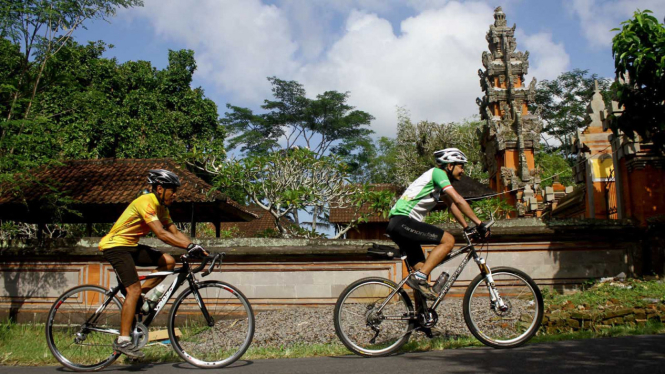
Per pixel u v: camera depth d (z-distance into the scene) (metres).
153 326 9.81
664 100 8.82
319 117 39.81
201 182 14.23
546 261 9.97
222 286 5.34
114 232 5.27
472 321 5.45
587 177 13.74
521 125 21.14
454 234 9.82
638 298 7.71
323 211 14.32
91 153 23.61
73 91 12.05
